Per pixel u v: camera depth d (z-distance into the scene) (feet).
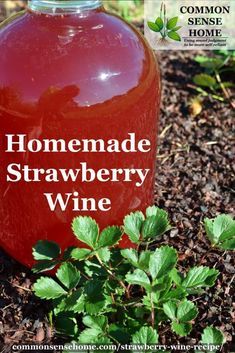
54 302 1.81
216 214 2.34
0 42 1.72
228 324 1.87
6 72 1.67
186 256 2.11
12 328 1.86
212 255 2.12
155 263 1.69
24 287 1.99
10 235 1.93
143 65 1.73
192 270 1.76
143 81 1.72
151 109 1.80
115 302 1.77
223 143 2.84
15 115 1.69
